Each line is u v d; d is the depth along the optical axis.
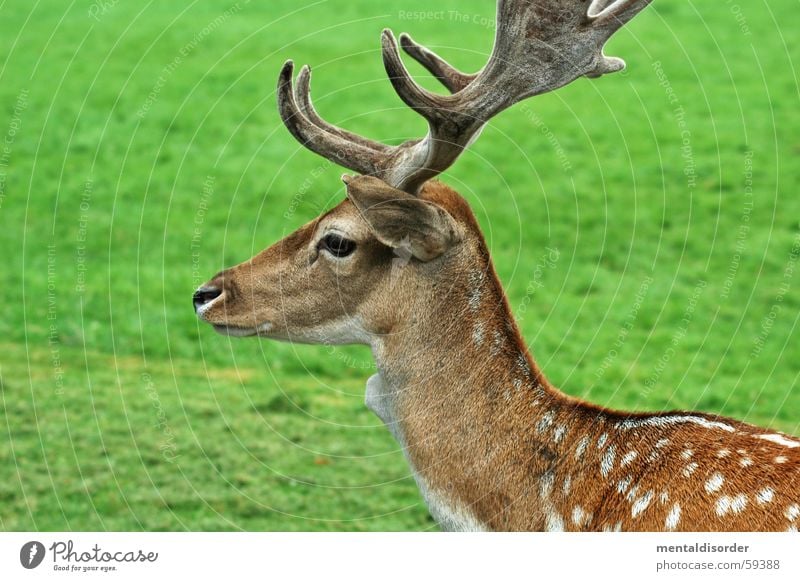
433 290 6.38
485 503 6.24
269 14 30.11
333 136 6.63
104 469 10.55
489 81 6.35
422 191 6.50
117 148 23.00
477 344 6.34
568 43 6.45
